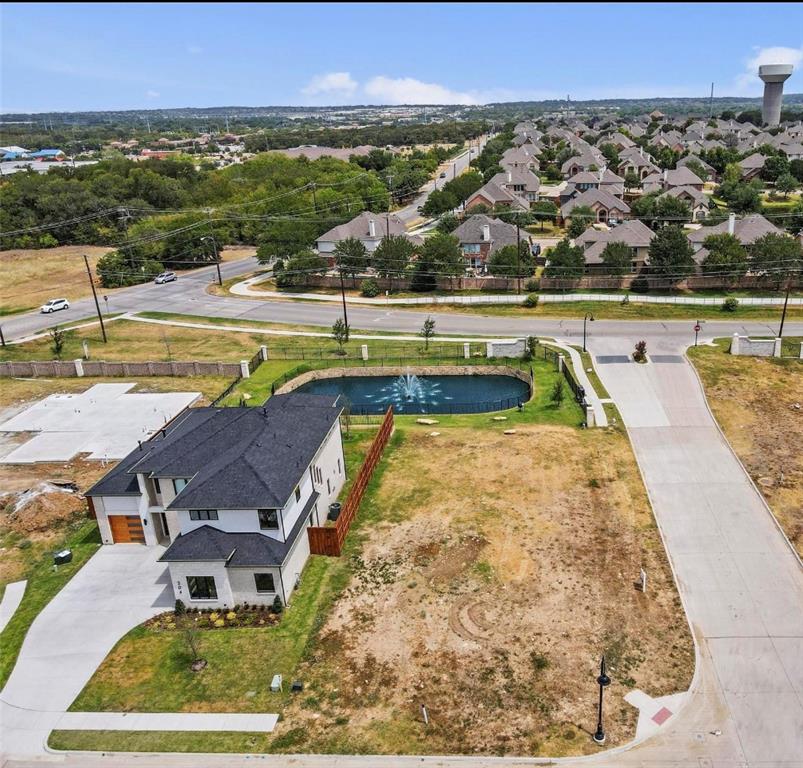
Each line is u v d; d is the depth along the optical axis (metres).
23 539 38.41
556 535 36.09
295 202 123.44
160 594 33.09
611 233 89.75
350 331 72.31
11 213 129.62
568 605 30.89
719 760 23.31
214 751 24.52
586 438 46.62
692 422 48.12
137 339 73.94
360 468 43.38
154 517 36.38
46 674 28.47
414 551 35.28
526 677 27.00
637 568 33.25
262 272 102.00
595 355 60.91
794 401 50.56
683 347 61.56
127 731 25.56
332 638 29.55
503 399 56.38
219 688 27.27
